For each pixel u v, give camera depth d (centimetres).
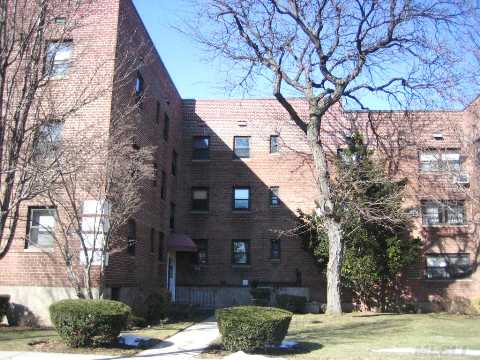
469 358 1122
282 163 3117
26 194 1017
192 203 3138
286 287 2922
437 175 2867
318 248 2662
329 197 2153
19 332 1517
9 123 1019
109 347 1230
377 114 2878
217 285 3019
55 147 1140
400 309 2783
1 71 990
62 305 1228
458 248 2914
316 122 2195
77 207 1669
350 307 2850
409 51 2058
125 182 1709
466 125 2694
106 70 1694
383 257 2614
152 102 2373
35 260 1798
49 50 1152
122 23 1847
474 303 2730
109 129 1645
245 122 3186
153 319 1969
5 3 997
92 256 1600
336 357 1126
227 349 1217
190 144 3184
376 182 2380
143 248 2220
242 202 3119
